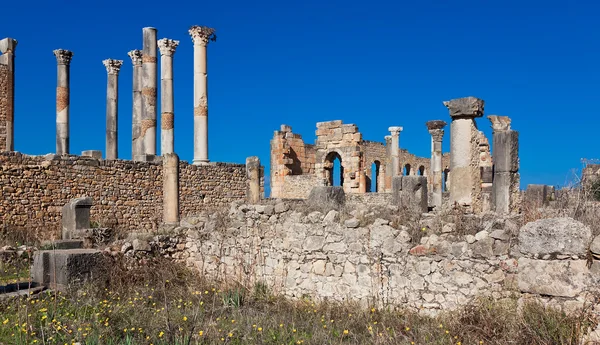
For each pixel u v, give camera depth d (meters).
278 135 37.59
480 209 16.97
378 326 8.86
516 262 8.53
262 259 12.19
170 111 26.28
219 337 8.05
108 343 7.68
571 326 7.25
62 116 27.02
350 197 30.52
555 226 7.99
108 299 10.38
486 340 7.62
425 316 9.32
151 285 11.84
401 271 9.85
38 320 8.50
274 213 12.20
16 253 13.82
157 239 13.28
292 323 8.85
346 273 10.65
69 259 10.93
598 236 7.67
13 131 26.61
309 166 41.25
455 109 16.78
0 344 7.55
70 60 27.56
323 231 11.14
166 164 24.33
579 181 10.27
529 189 19.94
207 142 26.91
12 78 26.61
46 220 20.88
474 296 8.89
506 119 20.94
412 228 10.14
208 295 11.20
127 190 23.50
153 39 26.58
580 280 7.67
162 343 7.70
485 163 20.27
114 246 12.98
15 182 20.14
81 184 22.06
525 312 7.82
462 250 9.16
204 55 26.64
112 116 30.02
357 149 35.16
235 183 27.88
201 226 13.74
